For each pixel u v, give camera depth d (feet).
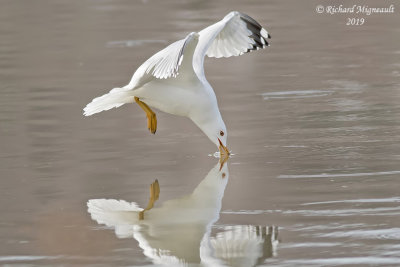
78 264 26.99
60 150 41.09
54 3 95.76
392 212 30.94
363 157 38.50
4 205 33.17
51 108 49.88
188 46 35.63
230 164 38.40
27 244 28.84
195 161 39.04
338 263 26.32
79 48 70.69
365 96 51.21
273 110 48.34
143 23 81.92
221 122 39.78
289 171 36.83
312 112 47.55
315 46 69.31
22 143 42.45
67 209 32.50
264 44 41.45
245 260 26.89
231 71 60.44
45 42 73.97
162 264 26.89
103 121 46.75
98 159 39.52
